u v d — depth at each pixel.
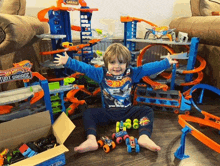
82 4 1.44
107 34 1.56
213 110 1.34
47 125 0.95
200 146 0.96
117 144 0.98
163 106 1.32
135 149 0.91
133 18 1.63
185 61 1.84
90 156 0.90
